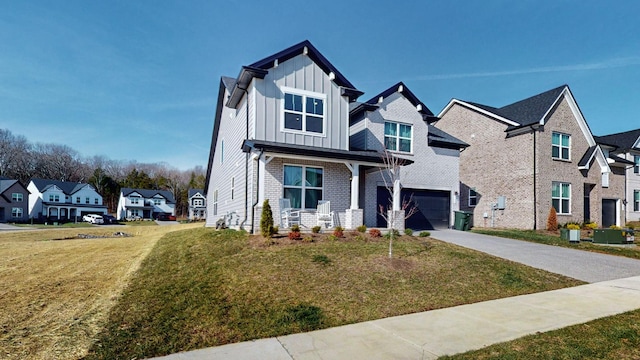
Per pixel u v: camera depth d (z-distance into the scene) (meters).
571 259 10.99
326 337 5.03
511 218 20.64
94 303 6.32
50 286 7.51
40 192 53.00
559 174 20.34
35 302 6.40
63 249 13.10
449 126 25.48
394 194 13.86
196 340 4.83
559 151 20.62
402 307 6.46
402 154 17.50
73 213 56.25
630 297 7.26
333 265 8.31
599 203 21.89
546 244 14.01
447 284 7.75
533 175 19.67
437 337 5.02
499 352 4.43
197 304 6.12
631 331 5.14
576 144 21.27
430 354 4.42
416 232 15.89
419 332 5.23
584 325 5.46
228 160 17.86
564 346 4.62
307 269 7.98
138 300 6.35
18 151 65.12
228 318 5.61
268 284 7.11
